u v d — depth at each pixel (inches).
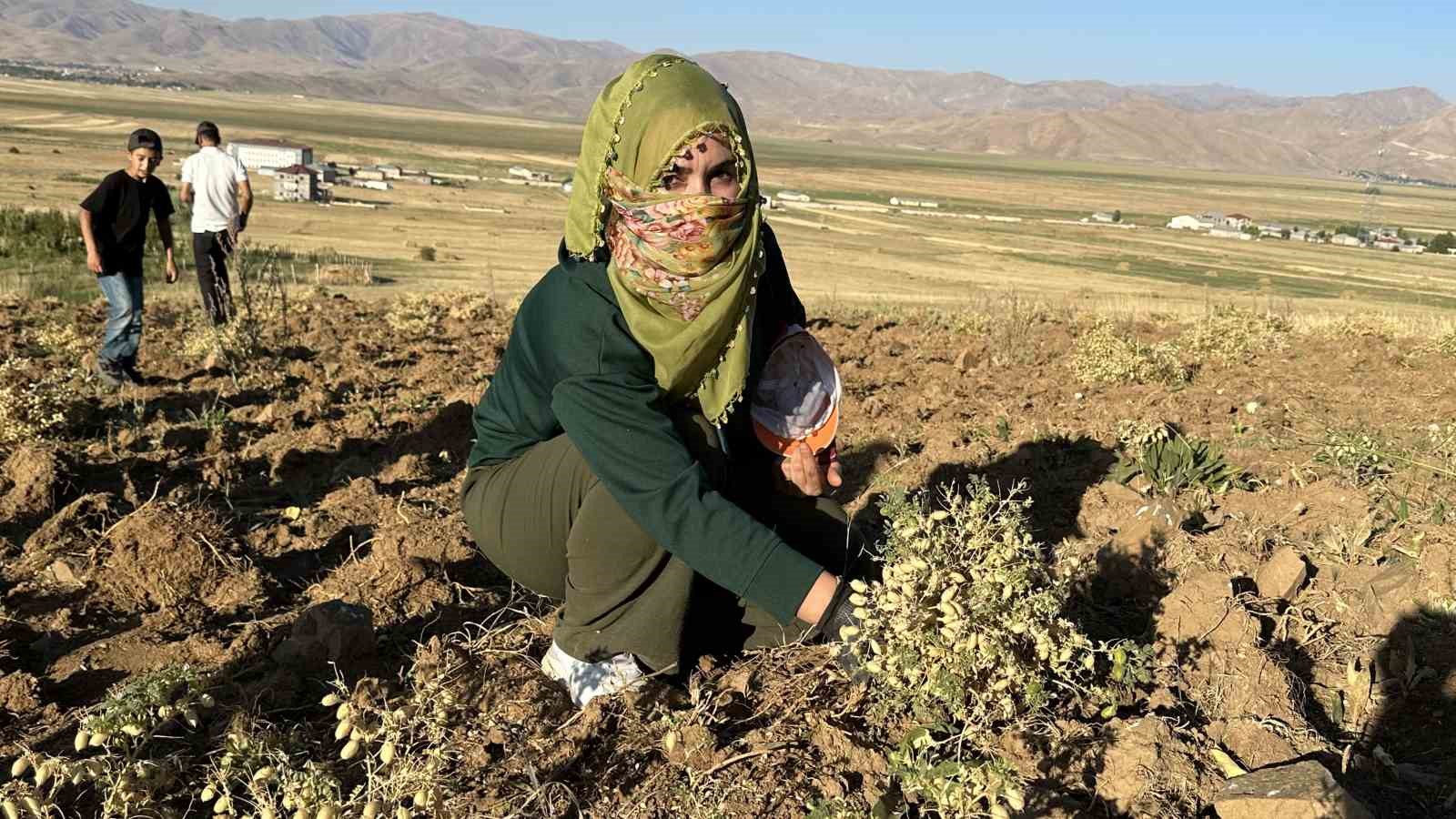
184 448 230.2
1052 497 183.6
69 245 845.2
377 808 93.3
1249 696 117.6
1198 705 117.0
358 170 4763.8
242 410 261.0
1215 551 150.9
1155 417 243.0
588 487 109.3
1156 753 104.3
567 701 115.6
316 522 179.6
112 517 179.8
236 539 166.7
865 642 110.3
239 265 337.1
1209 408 268.7
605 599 111.0
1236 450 216.4
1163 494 180.7
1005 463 201.8
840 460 217.0
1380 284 2935.5
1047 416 251.4
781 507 121.6
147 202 289.6
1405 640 128.0
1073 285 2094.0
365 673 126.1
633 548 107.9
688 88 97.5
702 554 101.3
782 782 102.0
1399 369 350.3
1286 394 293.9
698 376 104.7
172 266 333.7
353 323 425.4
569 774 105.2
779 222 4001.0
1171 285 2379.4
